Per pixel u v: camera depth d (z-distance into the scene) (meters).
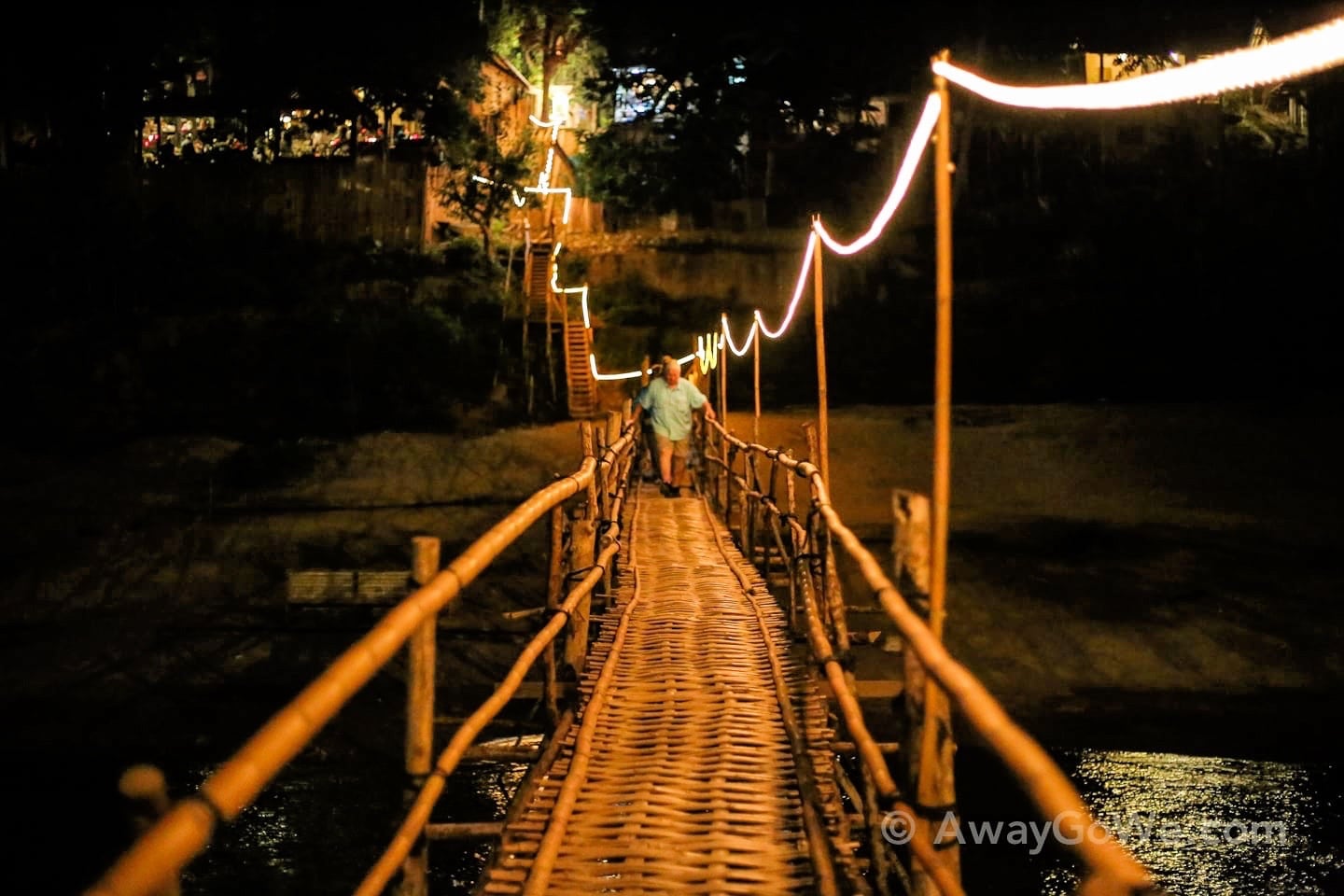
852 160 28.61
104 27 25.28
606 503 8.27
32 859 8.17
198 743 10.08
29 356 21.52
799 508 15.90
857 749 3.65
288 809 8.72
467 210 26.80
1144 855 7.70
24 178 25.86
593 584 6.39
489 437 19.62
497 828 3.89
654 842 3.81
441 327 22.78
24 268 24.28
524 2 30.27
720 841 3.83
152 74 26.55
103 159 26.50
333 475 17.69
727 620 7.09
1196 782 8.88
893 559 3.06
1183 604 12.45
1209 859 7.65
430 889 7.38
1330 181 26.03
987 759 9.66
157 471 17.83
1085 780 9.05
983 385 22.69
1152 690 10.75
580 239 28.75
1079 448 18.27
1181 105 27.81
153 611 12.83
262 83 26.44
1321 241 24.95
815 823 3.79
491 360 22.69
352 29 25.80
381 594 11.76
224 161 26.81
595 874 3.62
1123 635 11.84
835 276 26.22
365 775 9.39
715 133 28.00
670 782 4.36
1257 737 9.70
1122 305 24.00
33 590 13.57
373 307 23.75
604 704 5.36
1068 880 7.38
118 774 9.55
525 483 17.50
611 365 24.14
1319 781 8.92
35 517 15.89
